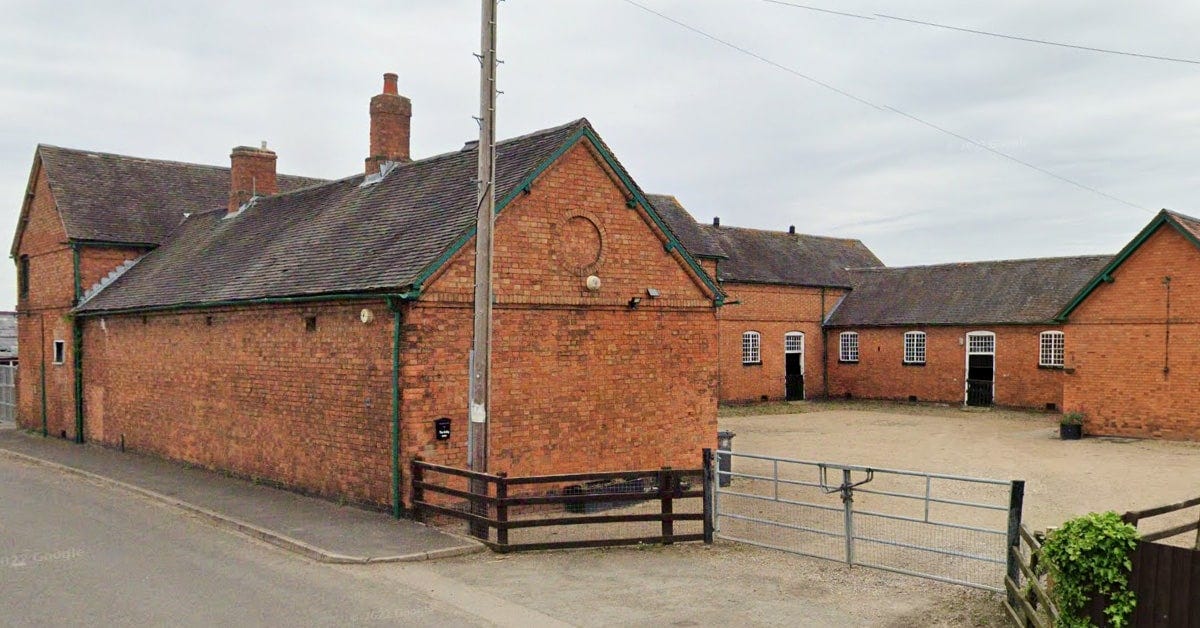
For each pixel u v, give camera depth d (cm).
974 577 1059
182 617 875
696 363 1725
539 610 908
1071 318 2600
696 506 1550
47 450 2259
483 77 1173
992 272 3797
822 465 1124
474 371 1203
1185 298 2366
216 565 1092
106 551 1166
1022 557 872
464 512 1230
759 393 3853
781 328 3959
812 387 4091
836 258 4441
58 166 2702
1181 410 2375
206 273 2005
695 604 934
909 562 1141
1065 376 2611
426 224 1490
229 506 1440
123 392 2206
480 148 1183
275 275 1691
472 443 1249
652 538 1222
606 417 1566
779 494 1688
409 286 1275
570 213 1514
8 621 861
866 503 1598
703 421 1734
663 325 1664
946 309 3750
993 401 3559
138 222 2677
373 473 1377
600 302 1557
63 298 2539
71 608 905
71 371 2475
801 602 945
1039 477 1831
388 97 2028
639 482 1609
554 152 1471
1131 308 2473
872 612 909
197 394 1877
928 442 2491
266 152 2545
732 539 1234
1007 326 3497
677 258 1688
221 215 2538
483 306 1193
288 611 896
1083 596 730
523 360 1445
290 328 1577
